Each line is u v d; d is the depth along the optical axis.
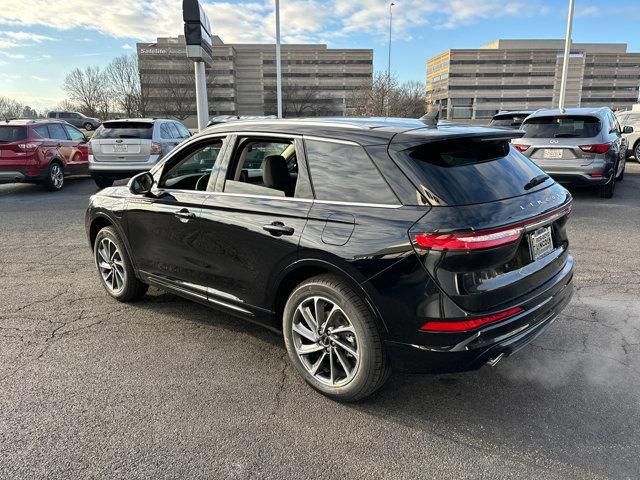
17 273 5.54
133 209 4.17
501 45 125.00
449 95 118.75
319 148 3.06
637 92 120.38
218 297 3.61
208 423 2.81
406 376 3.34
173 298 4.76
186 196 3.74
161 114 96.50
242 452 2.57
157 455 2.55
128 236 4.29
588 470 2.42
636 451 2.55
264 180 3.24
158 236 3.99
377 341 2.76
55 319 4.26
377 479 2.38
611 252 5.97
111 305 4.59
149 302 4.66
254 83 112.31
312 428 2.77
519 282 2.71
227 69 106.94
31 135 11.06
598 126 8.38
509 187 2.87
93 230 4.80
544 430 2.74
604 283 4.95
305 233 2.92
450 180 2.67
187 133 13.32
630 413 2.87
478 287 2.53
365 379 2.83
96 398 3.06
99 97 78.38
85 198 10.69
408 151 2.74
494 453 2.56
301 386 3.21
